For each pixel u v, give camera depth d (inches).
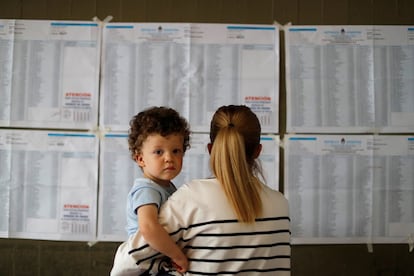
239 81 54.9
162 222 30.6
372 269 53.8
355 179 54.4
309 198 54.2
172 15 55.3
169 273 31.0
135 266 30.8
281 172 54.6
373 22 55.5
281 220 31.5
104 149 54.7
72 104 55.0
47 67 55.3
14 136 55.0
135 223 32.9
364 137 54.6
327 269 54.0
